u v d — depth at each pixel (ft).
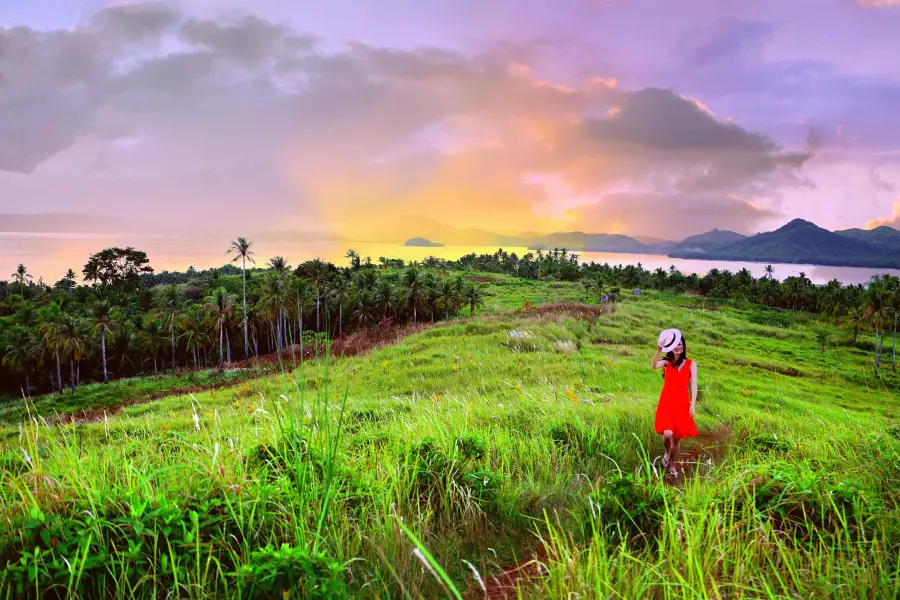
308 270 214.07
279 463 12.87
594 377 55.62
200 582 8.45
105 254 418.92
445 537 11.78
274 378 65.10
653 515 11.57
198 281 359.66
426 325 134.00
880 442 15.78
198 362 236.02
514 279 423.64
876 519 10.50
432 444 15.79
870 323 199.21
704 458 20.38
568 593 7.82
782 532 10.11
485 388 52.90
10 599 7.66
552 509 13.75
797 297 370.53
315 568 8.34
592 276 462.60
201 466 12.00
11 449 12.78
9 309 284.61
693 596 7.86
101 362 239.71
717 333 159.63
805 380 108.88
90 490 10.15
